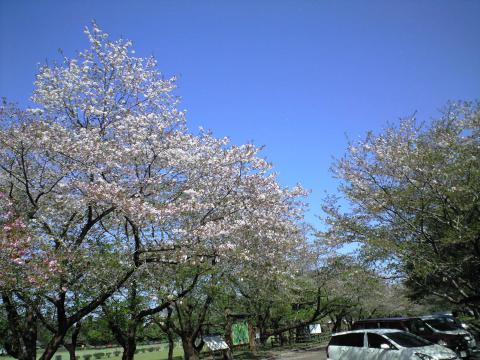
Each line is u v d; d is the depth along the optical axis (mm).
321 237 18203
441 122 16625
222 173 14641
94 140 12578
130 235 14438
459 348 15797
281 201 16281
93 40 14383
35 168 13156
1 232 9312
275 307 31578
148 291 14445
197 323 20406
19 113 12516
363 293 30141
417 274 14117
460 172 13984
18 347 13094
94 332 17016
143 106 14641
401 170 15469
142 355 37812
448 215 14328
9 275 9461
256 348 32125
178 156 13773
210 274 16234
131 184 13156
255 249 15336
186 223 13852
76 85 13844
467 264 14625
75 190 13070
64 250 11500
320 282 28906
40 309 12977
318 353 26281
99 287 12641
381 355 12766
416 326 16500
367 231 16000
